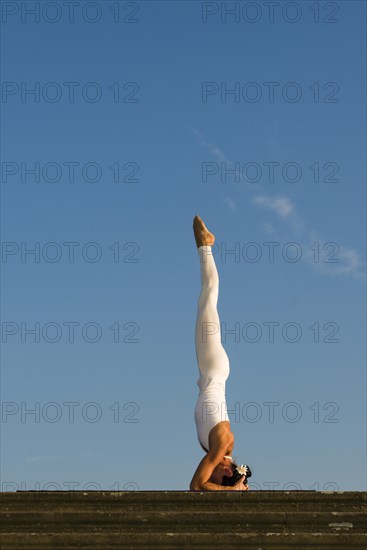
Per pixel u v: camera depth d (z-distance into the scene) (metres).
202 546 8.04
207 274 13.35
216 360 12.70
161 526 8.35
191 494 8.65
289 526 8.43
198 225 13.65
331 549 8.07
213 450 11.28
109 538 8.02
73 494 8.60
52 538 7.98
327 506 8.73
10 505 8.55
